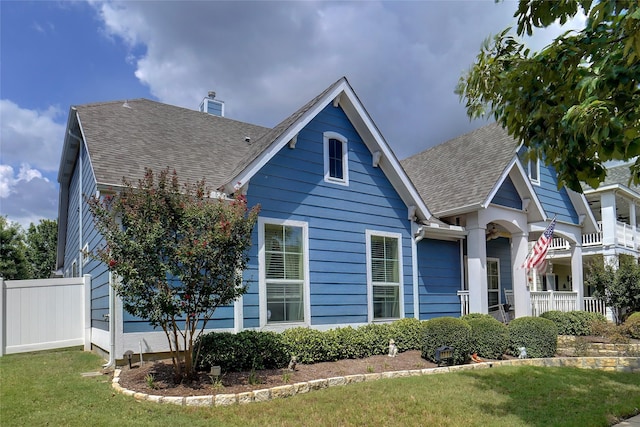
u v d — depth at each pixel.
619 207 24.78
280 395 7.02
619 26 4.00
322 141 11.32
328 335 9.61
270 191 10.16
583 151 4.18
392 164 12.29
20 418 5.52
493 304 16.97
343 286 11.22
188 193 7.47
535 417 6.29
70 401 6.25
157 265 6.88
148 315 7.07
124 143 10.40
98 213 7.09
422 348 10.38
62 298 11.48
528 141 4.90
